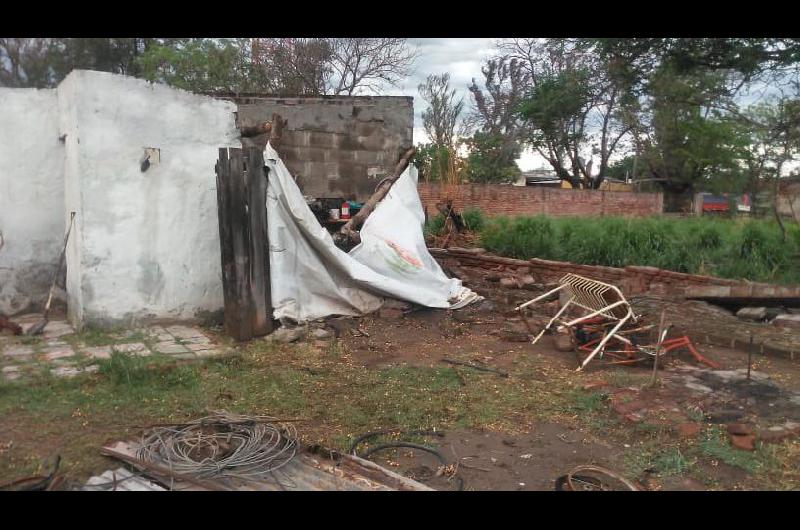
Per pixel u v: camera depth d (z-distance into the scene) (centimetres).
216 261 834
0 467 416
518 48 2733
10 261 815
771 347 739
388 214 970
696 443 484
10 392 545
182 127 791
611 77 1140
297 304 814
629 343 681
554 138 2569
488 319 891
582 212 2341
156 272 785
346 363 687
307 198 1008
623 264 1171
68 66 2197
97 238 739
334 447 474
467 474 440
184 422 500
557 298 999
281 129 841
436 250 1223
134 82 748
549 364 695
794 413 538
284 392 587
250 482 407
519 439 501
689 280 1064
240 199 735
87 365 615
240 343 738
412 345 768
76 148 721
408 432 507
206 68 2067
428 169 2134
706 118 2180
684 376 644
